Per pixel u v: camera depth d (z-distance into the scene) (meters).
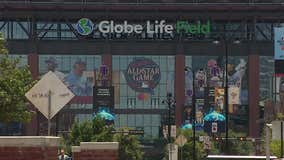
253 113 110.31
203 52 113.12
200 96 111.38
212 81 111.75
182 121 109.62
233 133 93.62
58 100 14.27
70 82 112.12
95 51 112.88
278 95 102.25
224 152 64.56
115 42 113.44
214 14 114.25
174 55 113.62
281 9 113.38
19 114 28.38
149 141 110.88
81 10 113.19
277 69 102.81
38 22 112.69
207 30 113.88
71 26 113.62
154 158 110.00
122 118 112.31
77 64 112.44
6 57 29.41
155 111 112.31
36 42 111.50
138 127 111.88
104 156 18.16
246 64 113.00
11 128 103.62
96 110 87.56
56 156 13.33
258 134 109.25
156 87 113.12
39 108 14.23
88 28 112.88
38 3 111.50
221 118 72.25
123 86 113.12
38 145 12.80
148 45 113.88
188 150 68.38
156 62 113.69
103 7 113.31
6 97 27.30
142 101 112.88
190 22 114.94
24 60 111.00
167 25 114.19
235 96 85.44
